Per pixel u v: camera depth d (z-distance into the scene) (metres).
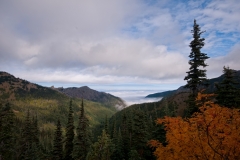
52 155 32.19
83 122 29.98
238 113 7.97
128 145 33.91
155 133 21.28
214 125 7.52
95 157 22.98
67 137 32.25
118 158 31.72
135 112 29.19
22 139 32.12
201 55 15.16
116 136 36.22
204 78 14.63
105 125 44.62
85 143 28.81
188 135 8.20
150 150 27.53
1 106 27.64
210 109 7.82
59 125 33.09
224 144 7.32
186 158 8.20
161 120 9.98
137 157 24.66
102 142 23.59
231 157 7.14
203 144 7.79
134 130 28.20
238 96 15.48
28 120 37.47
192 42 15.51
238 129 7.22
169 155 9.19
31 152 30.45
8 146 24.08
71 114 32.72
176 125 8.98
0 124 25.77
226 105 15.07
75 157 27.86
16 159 25.61
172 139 8.68
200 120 7.84
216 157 7.42
